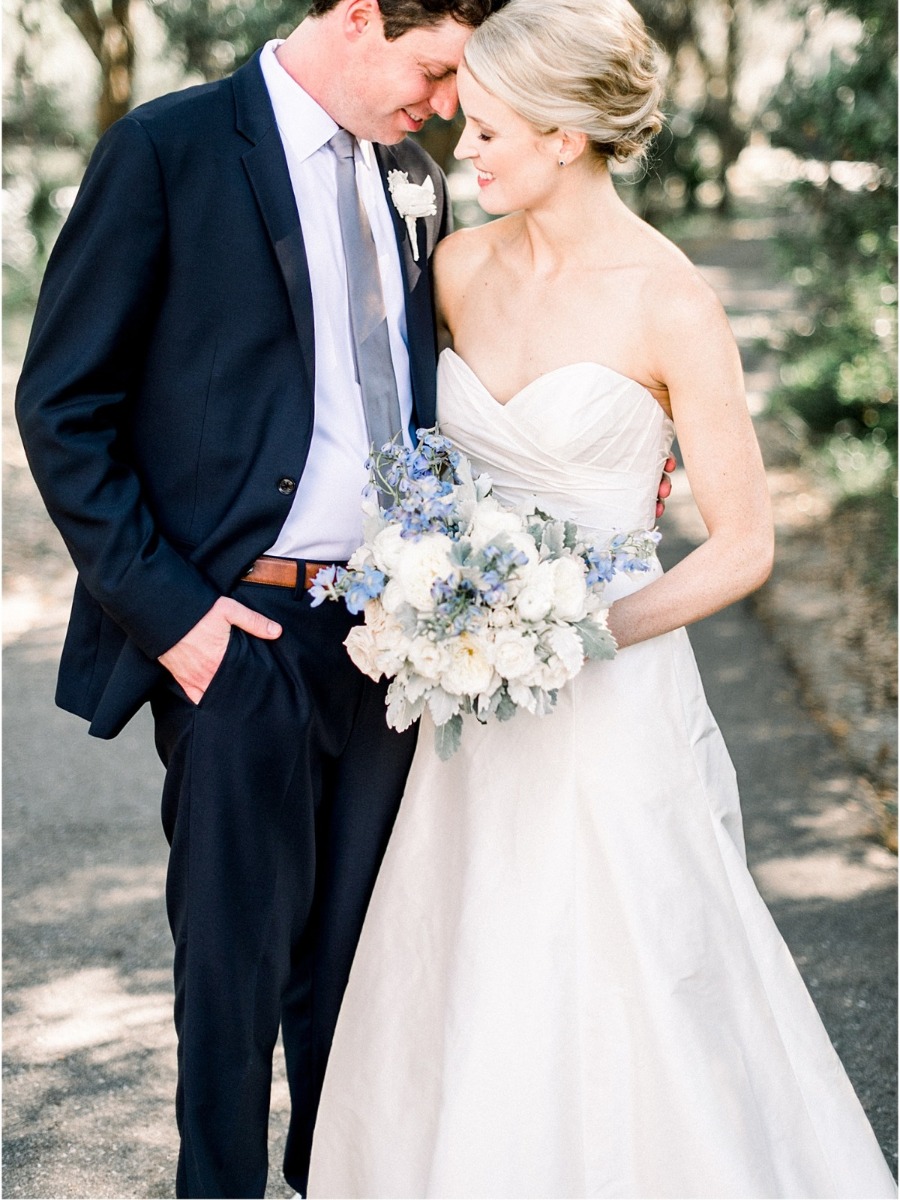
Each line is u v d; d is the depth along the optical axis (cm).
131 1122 270
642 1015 213
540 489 222
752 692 498
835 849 379
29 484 733
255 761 214
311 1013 250
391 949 232
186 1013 219
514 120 204
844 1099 232
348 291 220
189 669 210
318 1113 242
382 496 222
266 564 218
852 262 693
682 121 2102
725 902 222
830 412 728
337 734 227
